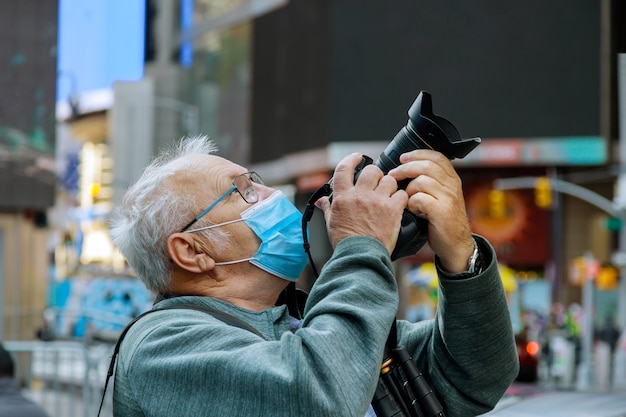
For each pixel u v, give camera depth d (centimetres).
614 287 4141
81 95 5784
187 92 5253
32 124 1933
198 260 239
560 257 4181
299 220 248
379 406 227
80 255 3822
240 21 4878
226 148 4941
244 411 206
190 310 233
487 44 4056
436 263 238
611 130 3966
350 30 4162
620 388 2552
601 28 3950
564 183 3856
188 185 242
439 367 252
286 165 4497
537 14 3994
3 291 1930
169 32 5325
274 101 4628
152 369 217
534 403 511
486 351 241
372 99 4131
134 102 5341
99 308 2489
